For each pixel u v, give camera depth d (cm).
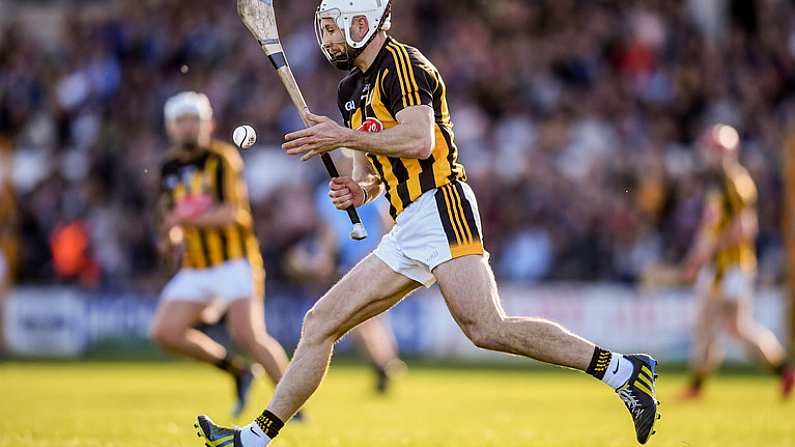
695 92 8050
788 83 8431
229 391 4556
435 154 2078
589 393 4644
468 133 7806
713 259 4331
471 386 5006
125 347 6800
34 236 7469
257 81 8175
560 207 7144
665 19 8475
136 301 6806
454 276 2044
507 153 7675
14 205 7306
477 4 8612
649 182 7250
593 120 7894
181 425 3125
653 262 6956
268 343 3309
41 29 9812
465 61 8206
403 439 2770
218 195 3306
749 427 3203
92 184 7712
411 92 2030
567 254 7012
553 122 7825
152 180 7631
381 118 2069
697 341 4359
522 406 4006
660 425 3238
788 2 8762
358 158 2256
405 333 6769
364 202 2245
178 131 3325
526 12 8512
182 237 3328
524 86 8100
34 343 6906
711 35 8775
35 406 3775
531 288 6612
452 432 2989
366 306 2120
